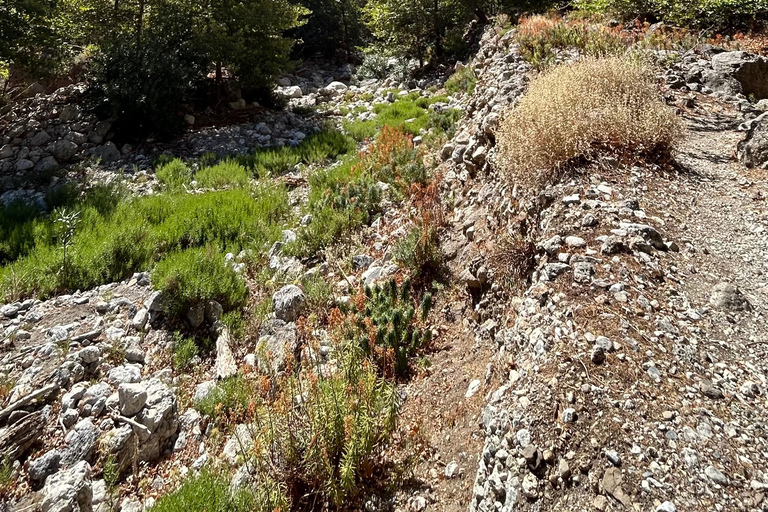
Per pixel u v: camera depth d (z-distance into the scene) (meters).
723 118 6.91
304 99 18.45
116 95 12.16
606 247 3.68
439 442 3.38
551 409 2.61
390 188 7.85
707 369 2.78
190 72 13.59
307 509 3.11
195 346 5.04
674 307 3.22
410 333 4.57
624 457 2.31
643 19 11.54
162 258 6.74
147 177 10.52
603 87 5.77
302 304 5.30
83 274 6.24
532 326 3.25
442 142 9.88
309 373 3.66
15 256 6.86
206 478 3.19
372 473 3.25
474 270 4.70
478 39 19.52
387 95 16.72
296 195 9.12
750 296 3.37
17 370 4.59
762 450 2.33
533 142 4.91
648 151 5.19
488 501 2.48
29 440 3.86
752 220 4.30
